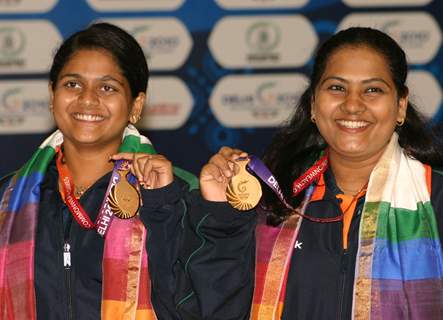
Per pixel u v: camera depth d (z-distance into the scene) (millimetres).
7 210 4762
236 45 8414
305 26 8398
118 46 4668
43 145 4918
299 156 4742
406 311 4395
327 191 4645
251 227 4465
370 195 4562
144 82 4809
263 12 8398
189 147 8477
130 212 4555
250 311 4582
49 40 8375
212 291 4430
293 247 4562
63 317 4586
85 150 4723
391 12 8344
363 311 4402
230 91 8453
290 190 4656
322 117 4484
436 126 4766
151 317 4645
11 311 4621
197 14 8391
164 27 8391
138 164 4434
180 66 8422
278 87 8445
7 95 8391
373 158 4605
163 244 4500
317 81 4559
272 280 4543
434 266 4422
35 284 4605
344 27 8375
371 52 4473
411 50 8375
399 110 4605
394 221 4520
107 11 8375
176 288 4523
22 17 8344
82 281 4641
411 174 4613
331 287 4473
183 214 4500
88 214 4727
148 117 8438
